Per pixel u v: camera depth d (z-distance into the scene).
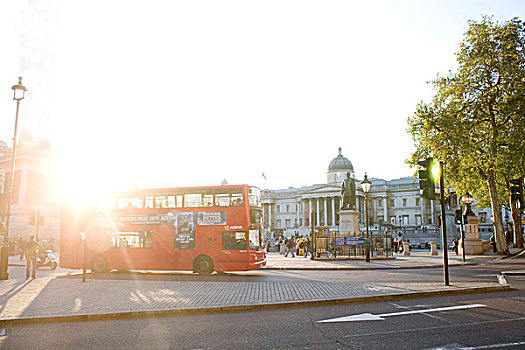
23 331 9.41
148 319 10.50
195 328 9.33
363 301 12.41
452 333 8.45
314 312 10.92
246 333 8.75
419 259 34.47
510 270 23.48
